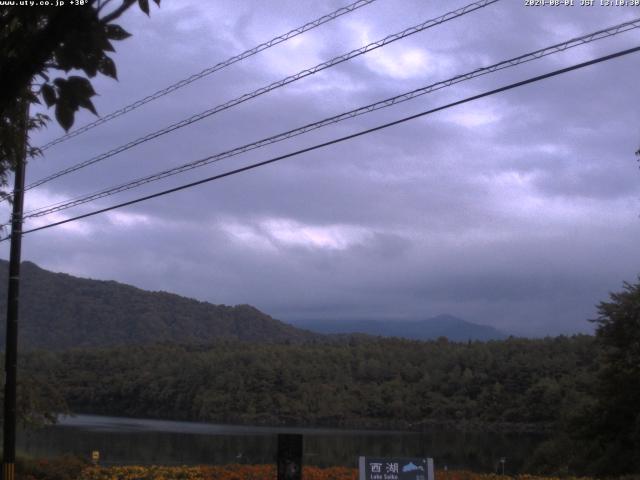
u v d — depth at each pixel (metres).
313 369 114.62
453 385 103.62
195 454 48.66
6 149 5.60
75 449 50.88
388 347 127.19
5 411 18.45
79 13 3.87
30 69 3.94
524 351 103.25
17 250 18.84
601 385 39.00
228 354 121.69
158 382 116.88
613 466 36.16
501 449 60.69
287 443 13.16
